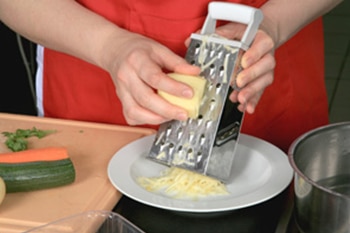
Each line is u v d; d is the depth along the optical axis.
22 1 1.29
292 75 1.41
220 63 1.06
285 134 1.45
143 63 1.05
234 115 1.07
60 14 1.25
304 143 0.99
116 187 1.05
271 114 1.42
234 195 1.07
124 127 1.33
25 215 1.00
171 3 1.27
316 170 1.03
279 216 1.01
